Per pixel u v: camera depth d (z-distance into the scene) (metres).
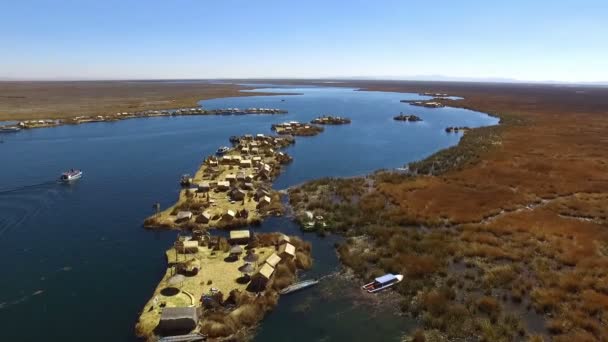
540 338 31.70
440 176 78.69
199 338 31.66
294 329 33.47
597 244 48.09
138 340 31.70
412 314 35.62
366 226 54.62
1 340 31.44
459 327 33.53
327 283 40.59
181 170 82.69
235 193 63.78
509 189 70.00
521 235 51.03
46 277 40.75
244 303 35.91
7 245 47.72
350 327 33.84
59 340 31.66
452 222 55.91
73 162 88.19
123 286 39.25
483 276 41.25
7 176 76.12
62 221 55.22
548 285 39.34
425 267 43.16
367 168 87.50
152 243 48.72
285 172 83.38
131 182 73.81
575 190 69.06
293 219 57.12
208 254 45.22
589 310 35.41
